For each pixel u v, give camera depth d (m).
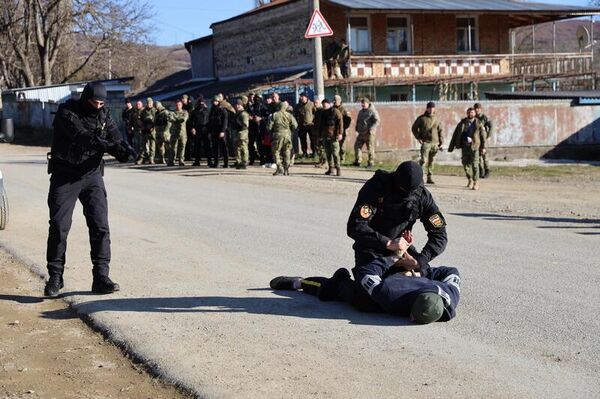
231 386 5.35
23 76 58.41
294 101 30.61
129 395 5.41
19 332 6.94
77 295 7.97
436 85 39.19
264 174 21.31
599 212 14.26
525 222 12.85
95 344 6.57
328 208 14.41
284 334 6.50
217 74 45.31
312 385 5.31
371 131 23.78
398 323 6.75
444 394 5.07
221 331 6.63
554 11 39.03
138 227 12.17
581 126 30.92
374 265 6.96
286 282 8.02
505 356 5.83
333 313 7.11
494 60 40.88
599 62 54.38
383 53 38.94
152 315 7.18
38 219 13.18
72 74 57.28
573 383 5.24
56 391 5.54
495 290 7.89
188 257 9.79
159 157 25.00
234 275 8.75
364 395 5.10
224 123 23.33
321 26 21.42
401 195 6.78
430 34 40.09
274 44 40.38
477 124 19.06
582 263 9.26
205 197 16.16
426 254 6.91
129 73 65.00
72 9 54.12
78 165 7.73
